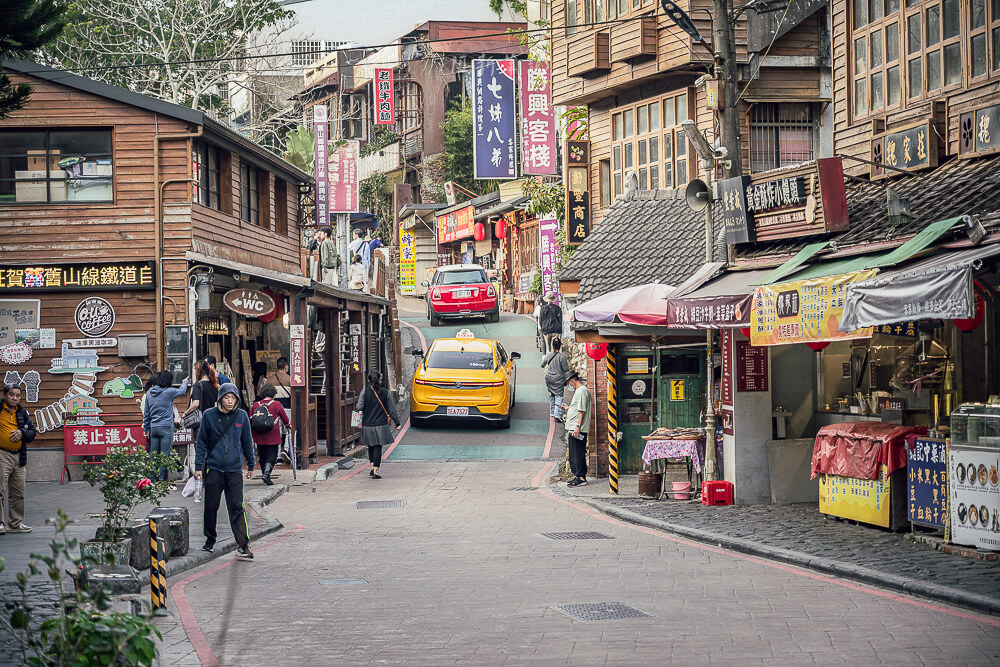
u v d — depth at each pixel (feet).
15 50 41.50
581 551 41.39
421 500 58.85
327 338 82.53
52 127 66.33
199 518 50.19
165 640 27.02
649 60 82.94
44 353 65.77
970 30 51.62
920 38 55.26
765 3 81.51
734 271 55.72
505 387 85.25
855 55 60.75
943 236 39.63
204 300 65.51
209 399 58.34
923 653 24.20
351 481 67.31
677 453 56.49
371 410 68.28
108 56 116.67
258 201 83.25
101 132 67.05
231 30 122.11
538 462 75.00
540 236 120.57
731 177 56.24
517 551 41.57
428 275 190.08
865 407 49.70
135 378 65.62
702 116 82.07
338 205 111.45
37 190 66.85
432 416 84.38
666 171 85.25
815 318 40.88
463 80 186.60
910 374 46.91
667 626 27.71
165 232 66.39
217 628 28.40
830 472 45.78
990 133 49.11
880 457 42.63
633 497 57.98
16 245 66.18
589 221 91.35
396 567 38.22
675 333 58.29
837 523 45.80
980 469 36.17
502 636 27.04
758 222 55.98
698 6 79.36
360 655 25.35
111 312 65.87
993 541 35.68
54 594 30.83
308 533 47.52
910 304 34.83
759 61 81.97
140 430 65.31
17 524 43.93
